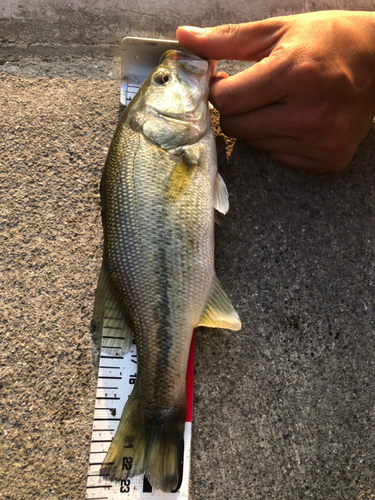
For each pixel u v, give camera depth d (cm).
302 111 22
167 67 23
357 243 26
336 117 22
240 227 25
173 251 21
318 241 25
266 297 24
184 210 22
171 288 21
